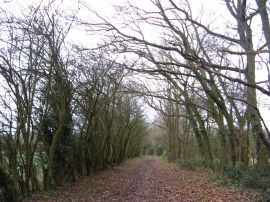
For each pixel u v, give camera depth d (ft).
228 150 83.10
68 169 68.69
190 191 55.26
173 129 156.97
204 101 94.32
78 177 76.33
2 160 44.37
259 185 54.39
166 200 47.57
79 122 77.05
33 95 49.83
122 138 142.20
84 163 81.76
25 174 50.29
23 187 49.73
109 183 69.26
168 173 95.40
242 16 51.19
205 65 43.88
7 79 46.47
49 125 59.57
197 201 45.24
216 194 50.44
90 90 77.30
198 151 131.03
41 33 51.88
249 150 71.72
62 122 56.90
